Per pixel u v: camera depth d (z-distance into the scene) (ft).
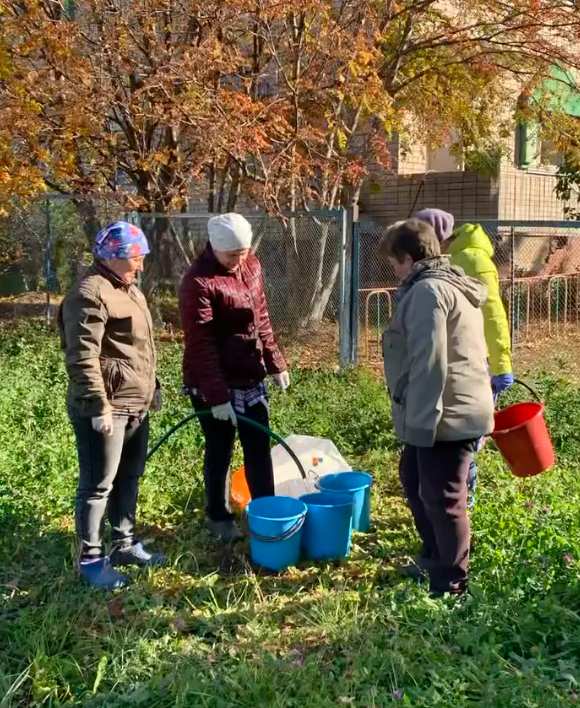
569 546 12.69
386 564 13.87
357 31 31.91
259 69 33.19
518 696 9.12
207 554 14.37
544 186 45.93
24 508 15.21
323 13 29.63
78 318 11.97
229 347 14.06
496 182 42.29
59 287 42.60
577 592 11.43
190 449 19.08
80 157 35.24
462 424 11.38
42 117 31.22
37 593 12.45
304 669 10.00
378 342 34.01
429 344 10.96
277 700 9.32
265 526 13.37
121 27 30.35
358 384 25.49
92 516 12.80
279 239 36.86
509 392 22.77
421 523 13.14
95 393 12.03
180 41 32.07
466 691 9.55
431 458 11.68
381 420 21.68
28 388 23.50
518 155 46.01
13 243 43.47
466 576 12.01
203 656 10.72
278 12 29.50
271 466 14.73
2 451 18.06
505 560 12.60
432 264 11.61
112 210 35.70
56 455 17.95
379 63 33.14
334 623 11.40
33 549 13.88
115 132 33.42
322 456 16.58
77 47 30.48
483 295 11.84
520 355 33.09
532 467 13.74
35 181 30.50
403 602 11.67
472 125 39.50
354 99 30.40
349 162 33.12
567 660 10.00
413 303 11.21
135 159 34.63
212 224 13.47
